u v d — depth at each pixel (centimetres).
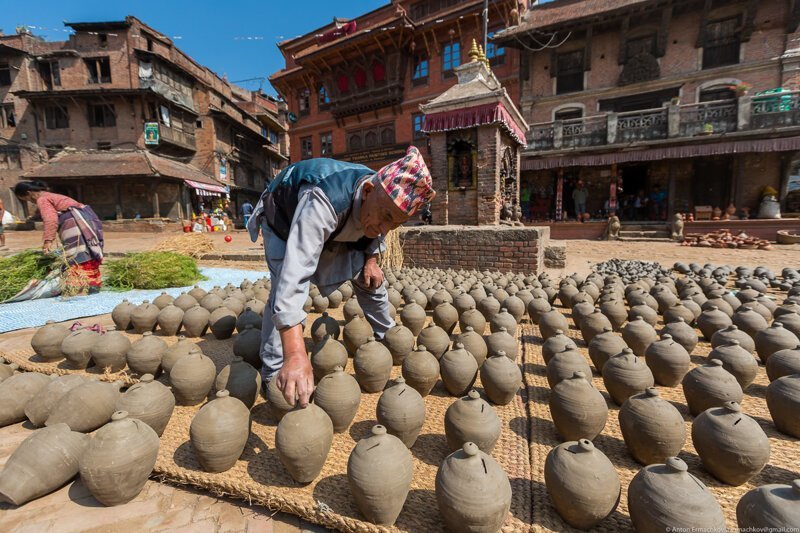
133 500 184
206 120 2778
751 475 176
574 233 1702
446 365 269
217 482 184
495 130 770
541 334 375
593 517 151
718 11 1584
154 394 222
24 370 320
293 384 179
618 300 404
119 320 421
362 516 166
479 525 146
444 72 2125
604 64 1786
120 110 2419
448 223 847
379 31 2067
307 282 198
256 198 3466
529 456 205
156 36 2486
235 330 420
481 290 471
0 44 2356
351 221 229
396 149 2270
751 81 1562
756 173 1598
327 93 2558
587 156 1698
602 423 209
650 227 1628
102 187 2233
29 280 581
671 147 1555
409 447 216
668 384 279
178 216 2278
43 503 180
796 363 252
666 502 140
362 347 285
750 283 551
